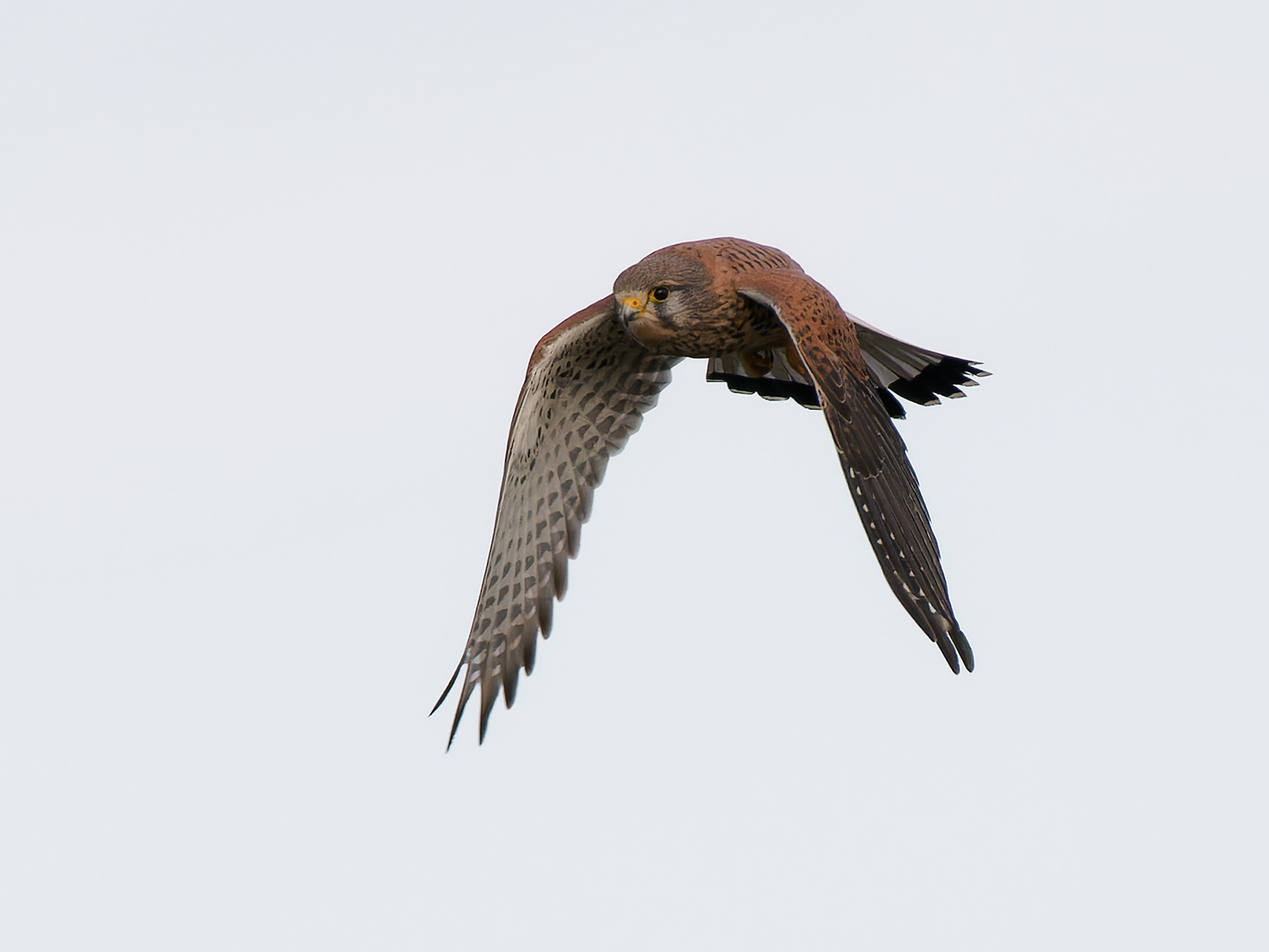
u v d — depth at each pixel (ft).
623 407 42.37
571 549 41.86
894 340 40.34
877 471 35.68
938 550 36.11
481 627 41.16
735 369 42.29
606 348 41.39
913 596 34.68
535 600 41.60
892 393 40.60
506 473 40.70
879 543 34.63
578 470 42.11
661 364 42.27
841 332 37.50
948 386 40.57
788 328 36.96
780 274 38.42
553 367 40.73
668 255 39.17
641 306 38.91
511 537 41.16
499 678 41.19
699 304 38.86
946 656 34.81
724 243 39.75
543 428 41.37
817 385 36.09
